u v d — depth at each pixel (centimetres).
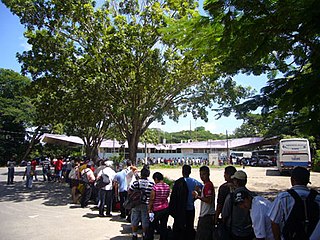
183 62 1499
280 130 573
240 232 428
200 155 5331
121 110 1600
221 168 4022
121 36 1467
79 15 1563
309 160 2656
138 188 722
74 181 1312
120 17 1539
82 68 1548
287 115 521
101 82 1497
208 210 553
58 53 1638
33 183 2138
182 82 1678
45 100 1819
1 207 1212
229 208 439
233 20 448
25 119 5103
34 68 1673
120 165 1152
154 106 1723
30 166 1867
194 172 3231
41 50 1647
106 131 3472
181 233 600
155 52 1488
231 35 473
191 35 546
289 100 426
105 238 756
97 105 1584
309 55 493
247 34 464
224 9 449
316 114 440
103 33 1523
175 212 601
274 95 468
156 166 4431
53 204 1284
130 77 1602
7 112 5019
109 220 961
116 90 1573
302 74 455
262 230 366
